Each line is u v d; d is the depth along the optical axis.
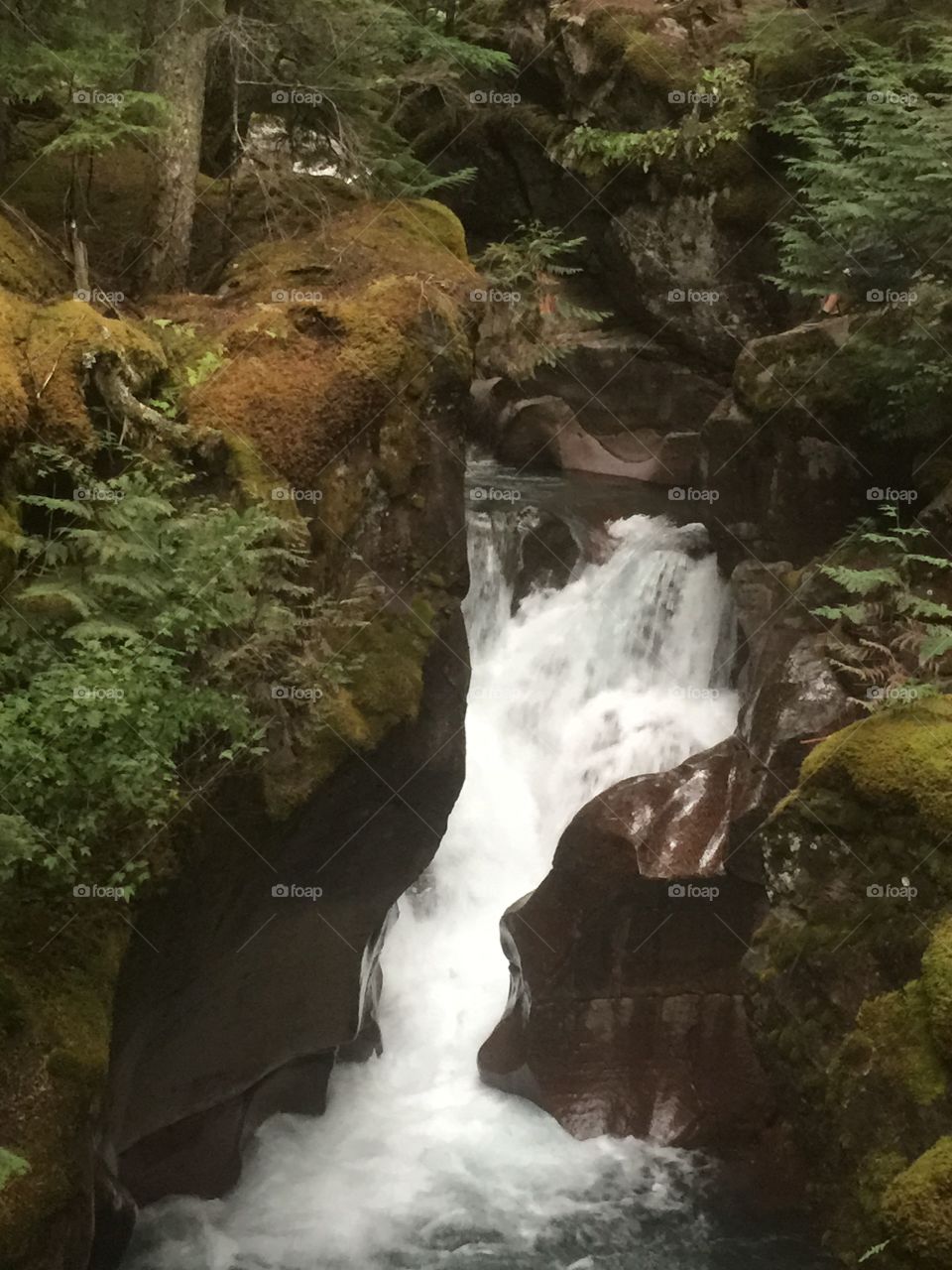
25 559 5.44
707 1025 7.70
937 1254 4.73
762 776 7.46
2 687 5.18
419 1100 8.23
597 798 7.86
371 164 8.45
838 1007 5.80
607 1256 6.90
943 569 7.40
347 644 6.47
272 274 7.23
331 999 7.29
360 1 7.99
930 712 5.97
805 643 7.78
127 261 7.33
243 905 6.35
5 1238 4.47
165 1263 6.64
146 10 7.28
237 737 5.76
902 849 5.65
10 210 7.02
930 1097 5.21
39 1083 4.83
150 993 5.86
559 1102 7.85
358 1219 7.12
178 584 5.49
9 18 6.82
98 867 5.35
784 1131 7.38
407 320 6.68
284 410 6.31
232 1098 7.01
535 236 12.32
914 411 8.12
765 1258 6.88
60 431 5.61
